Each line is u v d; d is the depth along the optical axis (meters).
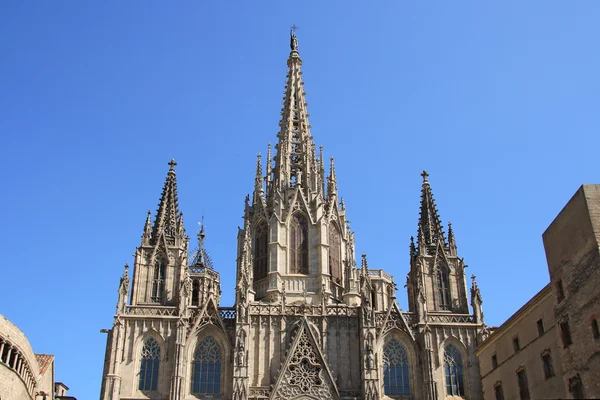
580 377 58.72
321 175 111.50
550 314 65.94
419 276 98.12
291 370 87.19
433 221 103.88
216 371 89.25
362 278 94.19
